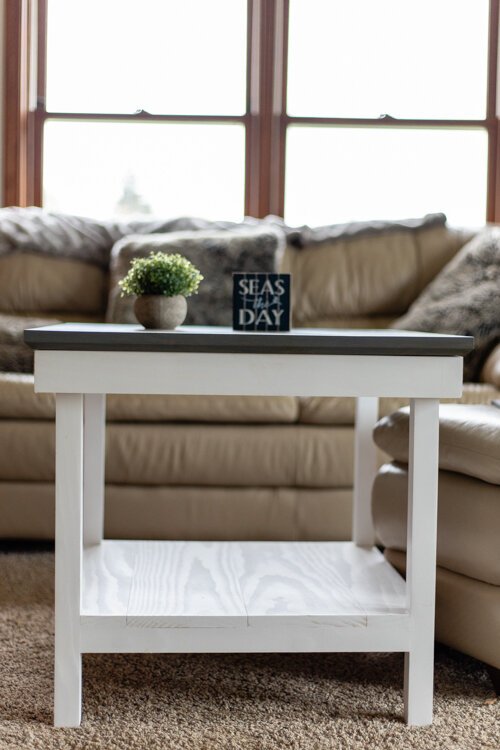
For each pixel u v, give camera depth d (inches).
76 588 49.9
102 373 50.0
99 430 67.8
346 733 49.9
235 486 89.7
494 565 55.9
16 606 72.9
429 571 51.5
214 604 52.4
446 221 120.5
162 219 120.3
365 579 59.2
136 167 142.1
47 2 141.6
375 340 50.6
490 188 142.6
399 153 142.4
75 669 49.9
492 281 103.7
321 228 121.6
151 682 57.3
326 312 115.8
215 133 142.1
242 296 58.2
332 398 90.7
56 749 46.8
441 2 142.7
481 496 57.2
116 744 47.7
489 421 59.2
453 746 48.4
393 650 51.3
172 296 58.6
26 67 139.2
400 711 53.4
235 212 142.4
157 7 142.0
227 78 142.2
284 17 141.3
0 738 48.0
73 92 142.1
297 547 68.7
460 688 57.7
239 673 59.5
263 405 89.2
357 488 70.8
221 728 50.1
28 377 93.5
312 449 88.7
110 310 108.4
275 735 49.3
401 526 64.0
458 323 101.0
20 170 138.6
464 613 58.0
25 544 95.3
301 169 142.1
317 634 50.8
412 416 52.3
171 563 62.4
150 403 88.7
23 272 114.1
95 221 120.5
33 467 88.7
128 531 89.1
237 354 50.6
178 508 89.0
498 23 142.3
